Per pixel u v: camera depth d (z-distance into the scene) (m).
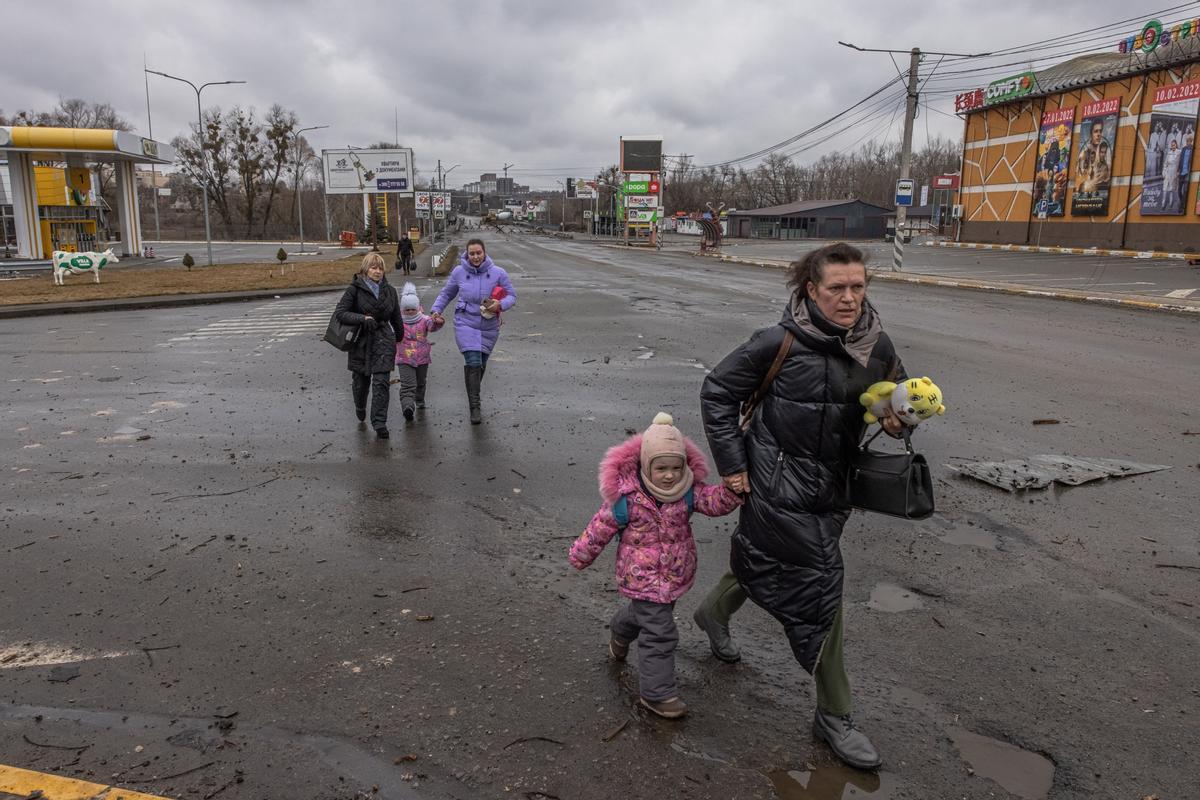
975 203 52.72
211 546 4.68
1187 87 35.72
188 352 11.98
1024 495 5.51
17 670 3.34
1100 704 3.12
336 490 5.70
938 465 6.19
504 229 165.50
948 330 13.70
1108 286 22.52
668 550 3.01
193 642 3.57
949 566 4.38
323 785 2.64
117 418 7.83
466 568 4.39
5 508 5.33
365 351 7.05
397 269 34.81
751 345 2.77
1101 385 9.09
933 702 3.13
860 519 5.07
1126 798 2.60
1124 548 4.62
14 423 7.62
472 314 7.46
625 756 2.79
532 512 5.27
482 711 3.05
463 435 7.17
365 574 4.30
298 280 26.77
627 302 18.80
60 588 4.12
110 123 86.94
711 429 2.81
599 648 3.53
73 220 40.47
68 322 16.23
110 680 3.26
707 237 51.06
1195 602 3.96
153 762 2.75
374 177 49.84
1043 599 4.00
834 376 2.67
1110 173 40.62
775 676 3.31
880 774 2.72
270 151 84.38
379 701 3.12
